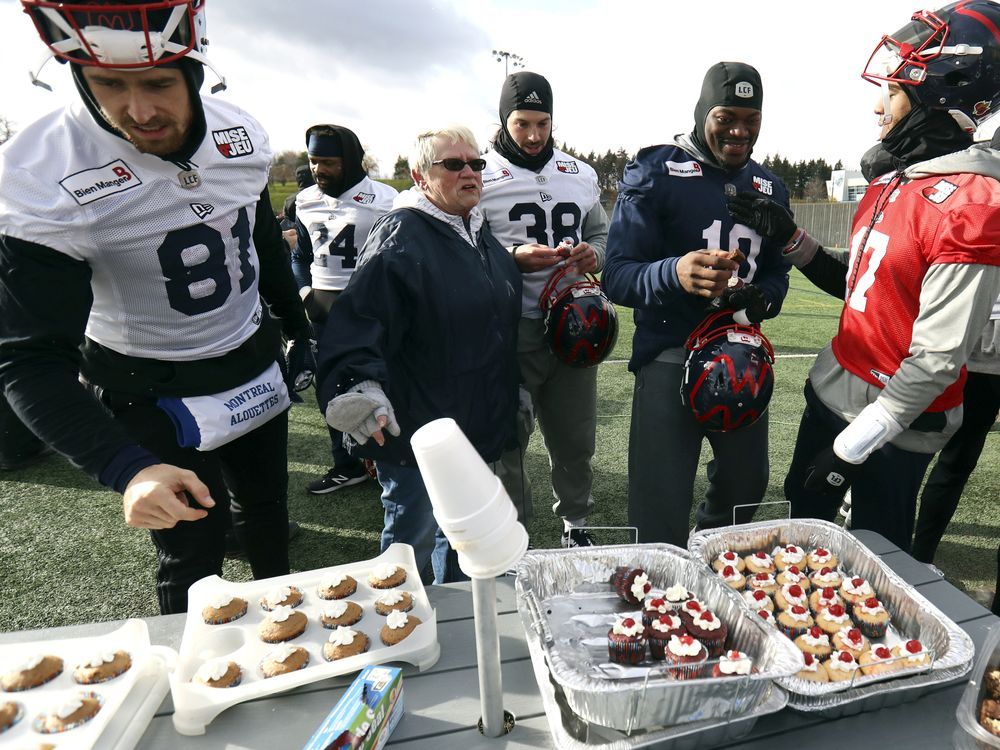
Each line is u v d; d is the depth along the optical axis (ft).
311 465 11.93
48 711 3.23
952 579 8.15
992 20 4.72
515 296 6.24
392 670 3.34
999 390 6.93
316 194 10.67
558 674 3.09
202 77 4.22
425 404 5.73
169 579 5.29
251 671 3.65
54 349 4.03
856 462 4.89
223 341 5.16
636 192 6.48
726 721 3.03
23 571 8.36
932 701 3.47
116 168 4.19
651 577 4.33
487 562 2.68
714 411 5.83
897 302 5.02
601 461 11.91
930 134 5.14
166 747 3.21
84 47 3.45
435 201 5.74
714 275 5.31
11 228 3.84
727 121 5.91
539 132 8.02
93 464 3.63
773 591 4.50
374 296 5.24
